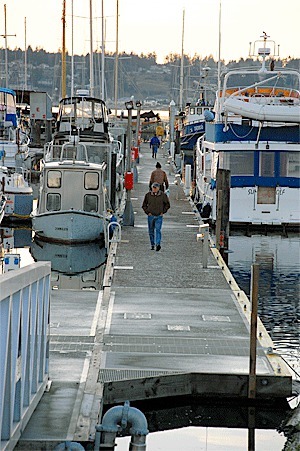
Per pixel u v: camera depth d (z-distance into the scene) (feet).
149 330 72.74
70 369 58.34
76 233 148.87
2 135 215.10
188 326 74.69
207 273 103.14
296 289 110.11
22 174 192.03
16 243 159.22
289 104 172.24
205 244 107.45
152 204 120.26
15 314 39.45
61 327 72.64
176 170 258.98
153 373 59.67
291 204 168.55
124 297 87.35
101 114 199.11
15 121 234.17
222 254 126.93
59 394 51.67
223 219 130.11
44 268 49.29
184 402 60.08
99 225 148.66
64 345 66.13
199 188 194.39
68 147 169.48
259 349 67.05
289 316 92.48
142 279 98.12
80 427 45.60
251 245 153.07
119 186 183.83
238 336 71.51
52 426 45.44
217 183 129.29
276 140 166.81
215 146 166.71
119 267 106.01
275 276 120.57
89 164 155.12
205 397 60.29
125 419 46.09
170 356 64.59
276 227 168.45
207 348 67.31
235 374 60.23
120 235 130.21
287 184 167.73
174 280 97.96
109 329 72.54
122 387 57.93
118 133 229.25
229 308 82.99
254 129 167.12
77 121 197.06
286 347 78.02
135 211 173.06
